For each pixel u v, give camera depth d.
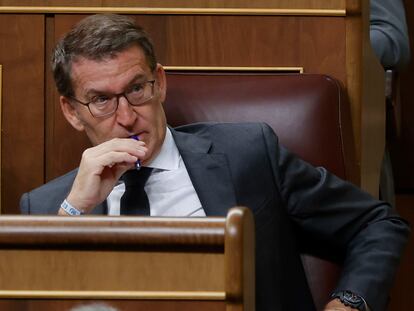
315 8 7.15
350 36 7.13
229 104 6.89
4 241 4.34
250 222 4.28
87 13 7.20
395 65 9.55
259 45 7.19
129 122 6.09
